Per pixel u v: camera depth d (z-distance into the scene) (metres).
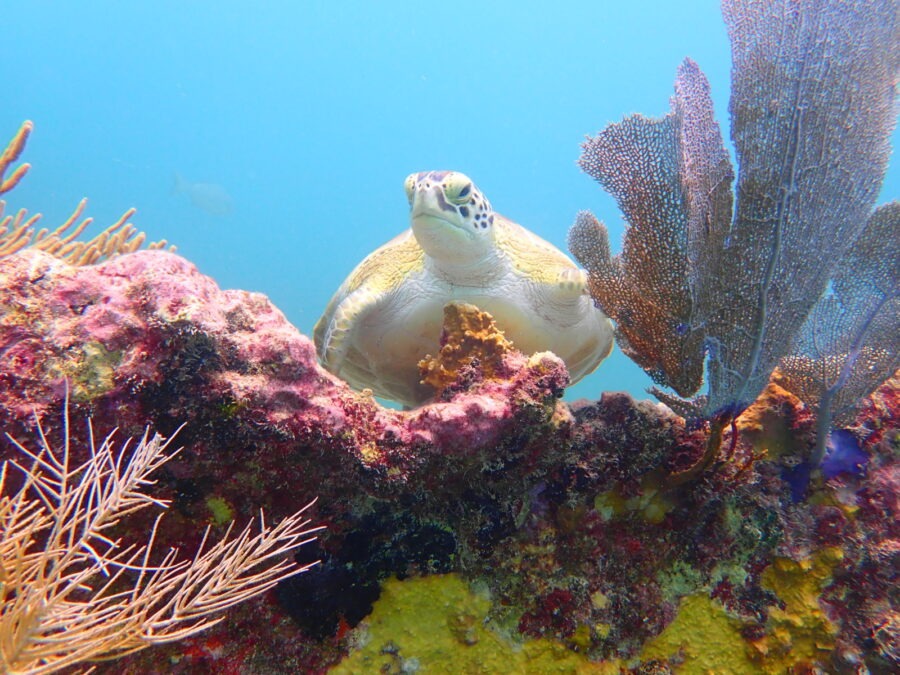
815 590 0.64
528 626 0.60
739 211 0.60
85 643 0.36
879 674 0.61
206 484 0.53
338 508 0.56
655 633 0.62
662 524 0.65
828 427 0.66
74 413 0.48
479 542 0.60
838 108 0.58
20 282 0.50
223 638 0.53
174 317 0.50
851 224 0.60
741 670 0.62
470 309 0.67
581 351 0.94
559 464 0.63
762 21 0.60
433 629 0.58
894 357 0.65
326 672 0.55
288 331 0.54
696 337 0.63
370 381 0.99
